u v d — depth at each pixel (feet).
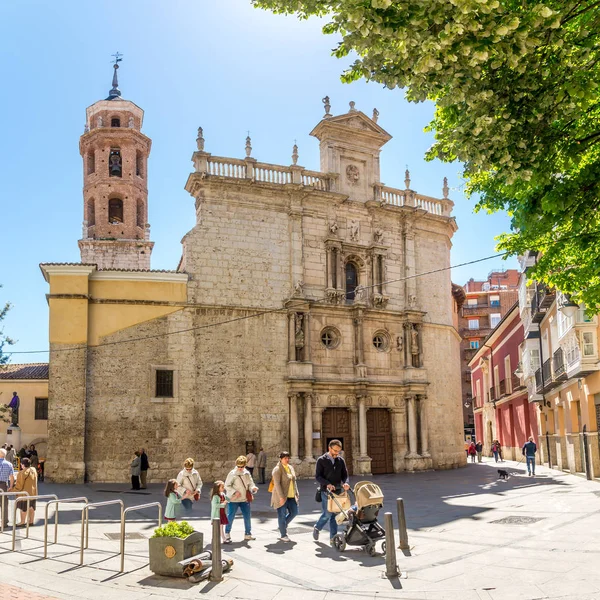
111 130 144.77
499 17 24.09
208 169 106.73
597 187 29.76
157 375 97.71
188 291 101.50
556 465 120.98
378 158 123.75
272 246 108.78
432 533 47.65
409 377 116.98
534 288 120.88
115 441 94.07
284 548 42.98
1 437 115.85
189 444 96.89
